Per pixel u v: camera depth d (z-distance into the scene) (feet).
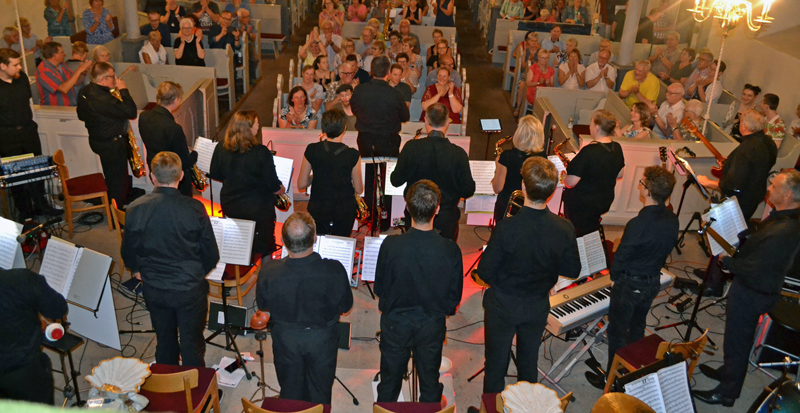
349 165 15.01
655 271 12.79
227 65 32.14
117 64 27.94
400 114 17.78
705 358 15.51
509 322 11.57
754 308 12.50
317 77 26.37
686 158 20.25
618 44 36.19
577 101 28.45
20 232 13.03
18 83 18.63
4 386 10.17
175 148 16.87
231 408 12.87
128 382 9.51
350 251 13.55
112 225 19.95
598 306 14.20
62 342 12.08
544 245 10.86
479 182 18.10
